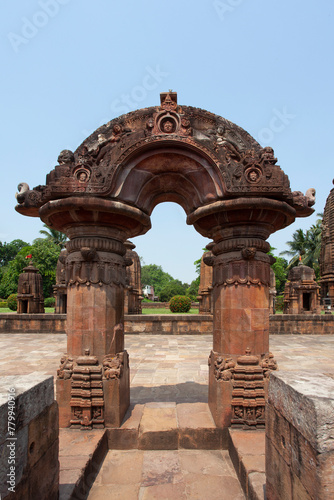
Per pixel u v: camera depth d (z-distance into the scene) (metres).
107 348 4.59
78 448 3.83
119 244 4.88
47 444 2.70
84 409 4.38
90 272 4.62
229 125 4.91
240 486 3.59
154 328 15.73
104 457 4.19
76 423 4.39
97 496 3.45
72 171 4.41
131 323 15.75
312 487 1.94
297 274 24.44
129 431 4.40
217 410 4.46
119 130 4.67
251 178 4.39
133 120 4.88
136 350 11.69
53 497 2.80
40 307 21.34
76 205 4.30
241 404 4.40
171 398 6.01
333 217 26.39
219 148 4.49
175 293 49.75
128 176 4.57
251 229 4.65
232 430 4.36
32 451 2.41
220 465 4.02
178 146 4.54
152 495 3.45
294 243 45.12
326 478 1.87
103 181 4.38
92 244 4.60
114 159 4.43
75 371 4.46
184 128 4.56
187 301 26.34
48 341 13.92
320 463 1.88
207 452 4.32
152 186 4.91
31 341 13.93
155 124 4.55
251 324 4.60
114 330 4.68
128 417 4.73
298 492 2.14
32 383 2.55
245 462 3.54
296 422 2.19
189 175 4.76
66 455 3.68
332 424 1.93
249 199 4.33
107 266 4.70
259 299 4.68
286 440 2.37
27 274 21.11
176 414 4.89
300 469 2.12
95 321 4.57
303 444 2.08
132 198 4.61
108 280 4.67
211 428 4.42
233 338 4.62
